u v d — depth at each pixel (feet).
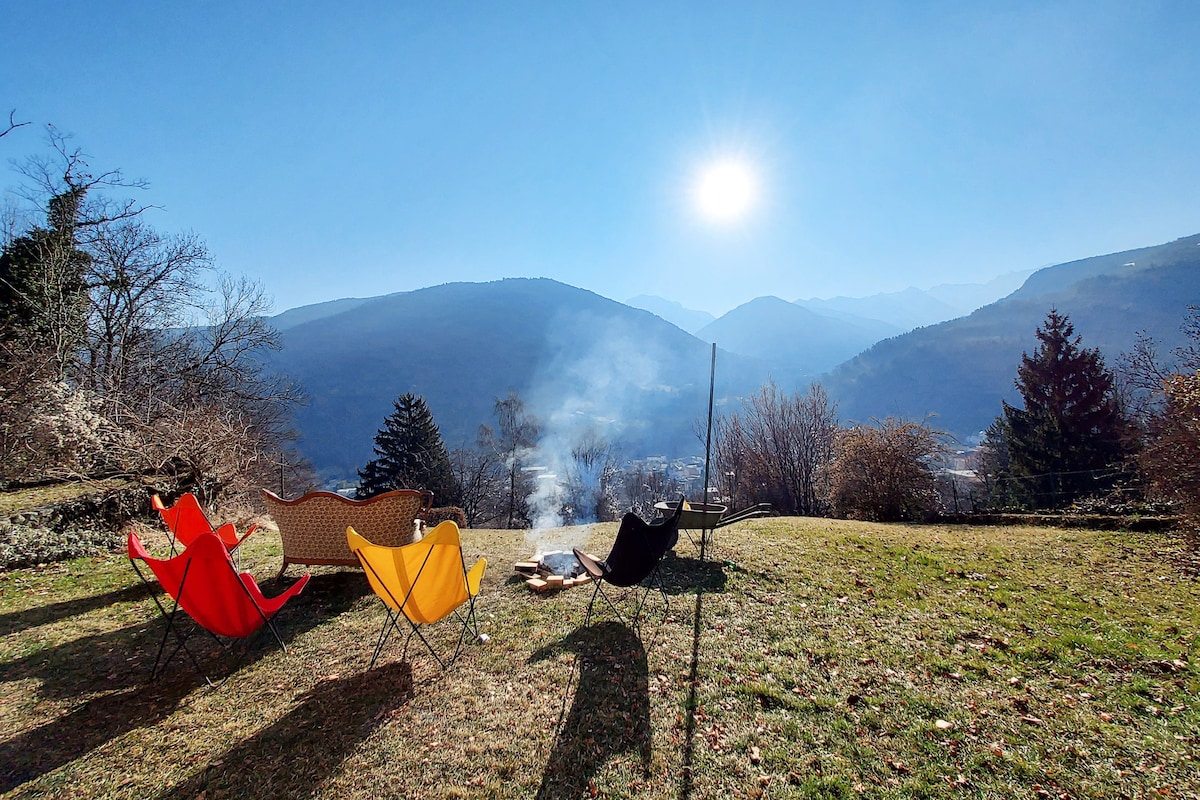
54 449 29.73
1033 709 10.38
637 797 8.09
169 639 13.53
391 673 11.82
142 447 29.50
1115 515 30.96
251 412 58.49
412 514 17.80
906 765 8.74
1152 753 8.97
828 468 47.98
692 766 8.77
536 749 9.19
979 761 8.82
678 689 11.15
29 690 10.96
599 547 24.14
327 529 17.11
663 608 15.90
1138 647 13.01
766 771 8.64
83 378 40.70
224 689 11.12
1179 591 17.62
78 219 45.62
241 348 58.39
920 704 10.55
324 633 13.91
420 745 9.27
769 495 65.62
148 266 50.11
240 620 11.75
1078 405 59.82
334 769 8.66
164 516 16.67
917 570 20.51
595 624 14.60
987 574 19.99
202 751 9.11
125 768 8.66
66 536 21.47
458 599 12.39
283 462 65.82
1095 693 10.95
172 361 53.31
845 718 10.11
